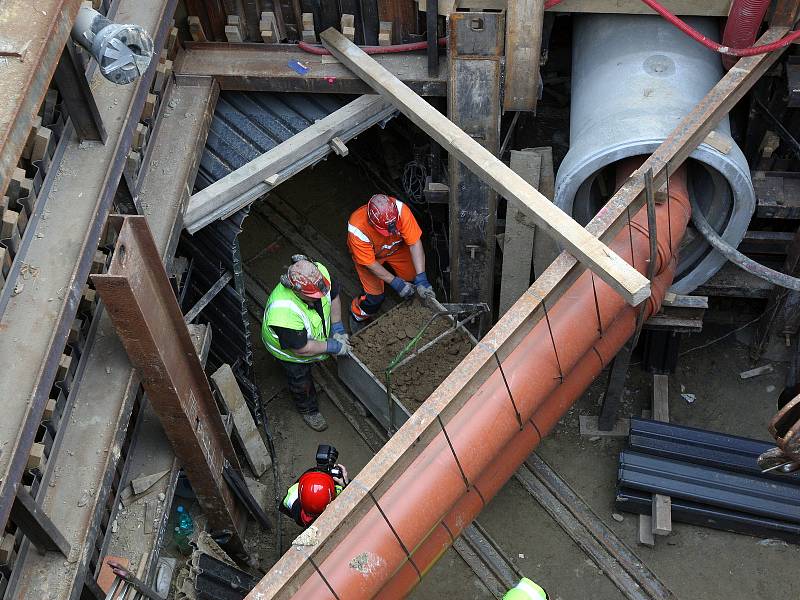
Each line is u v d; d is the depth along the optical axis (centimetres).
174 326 475
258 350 780
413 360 682
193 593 570
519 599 454
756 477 648
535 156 646
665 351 715
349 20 621
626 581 643
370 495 408
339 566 395
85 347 474
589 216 643
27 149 420
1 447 346
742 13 536
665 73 575
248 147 627
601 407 705
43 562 414
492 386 446
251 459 688
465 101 604
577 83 615
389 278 693
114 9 509
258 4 628
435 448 427
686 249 643
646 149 547
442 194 678
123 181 492
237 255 614
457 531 478
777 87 613
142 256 431
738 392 727
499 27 561
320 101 649
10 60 327
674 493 644
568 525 668
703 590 637
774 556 648
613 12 582
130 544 514
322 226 846
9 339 379
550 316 470
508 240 670
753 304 753
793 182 636
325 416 737
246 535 676
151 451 545
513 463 505
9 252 396
